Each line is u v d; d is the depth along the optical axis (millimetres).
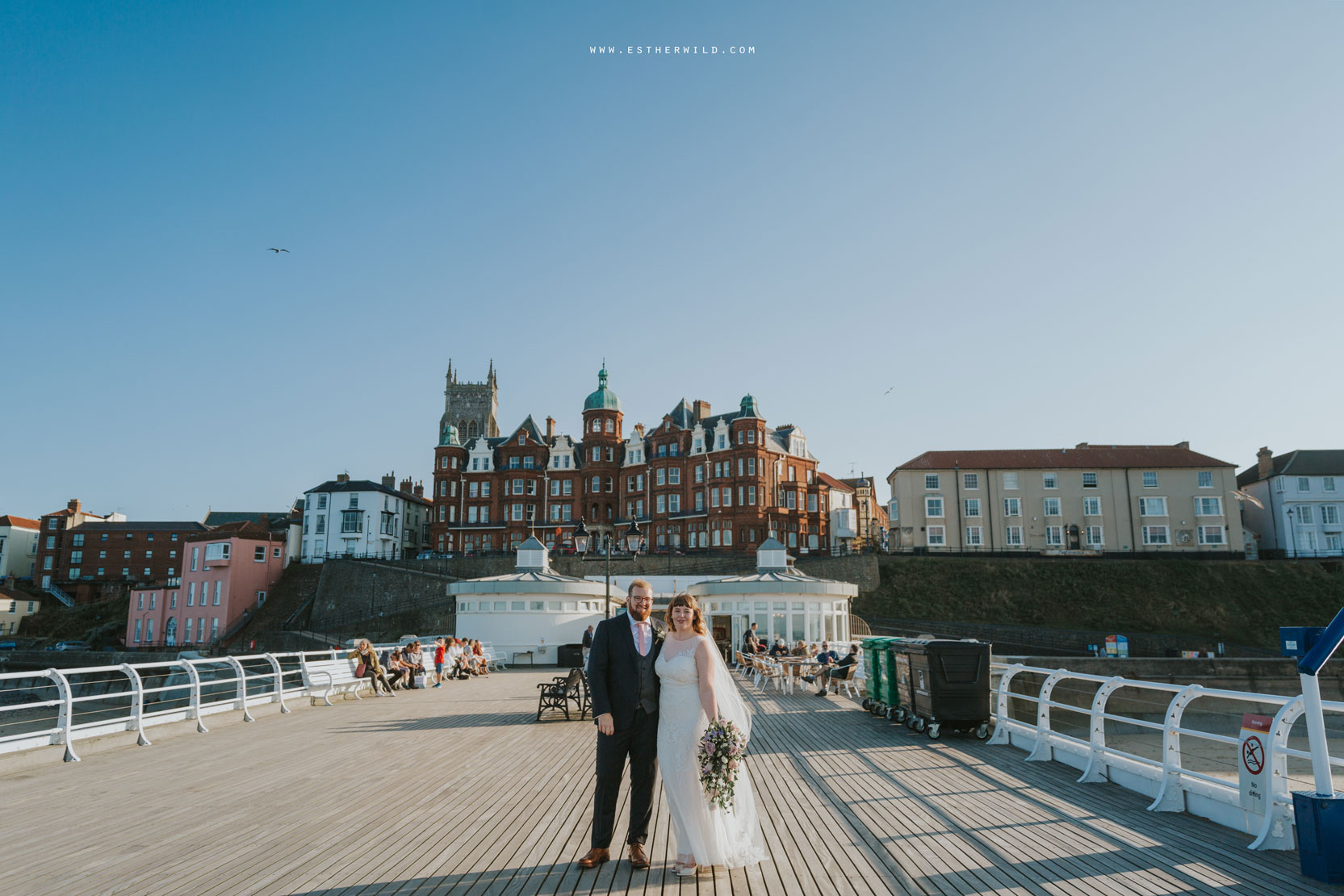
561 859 6797
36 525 111625
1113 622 58219
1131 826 7707
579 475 86312
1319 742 6309
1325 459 71438
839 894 5836
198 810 8656
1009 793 9211
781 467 79562
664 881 6160
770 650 27047
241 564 77625
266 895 5898
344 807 8758
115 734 13000
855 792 9312
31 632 88250
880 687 16562
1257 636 56594
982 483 70688
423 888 6047
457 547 87438
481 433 144375
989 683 13188
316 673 20328
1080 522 69438
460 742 13688
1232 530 68500
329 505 88500
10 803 8992
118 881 6223
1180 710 8414
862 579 62719
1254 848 6852
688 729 6383
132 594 81125
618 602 41312
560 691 16703
